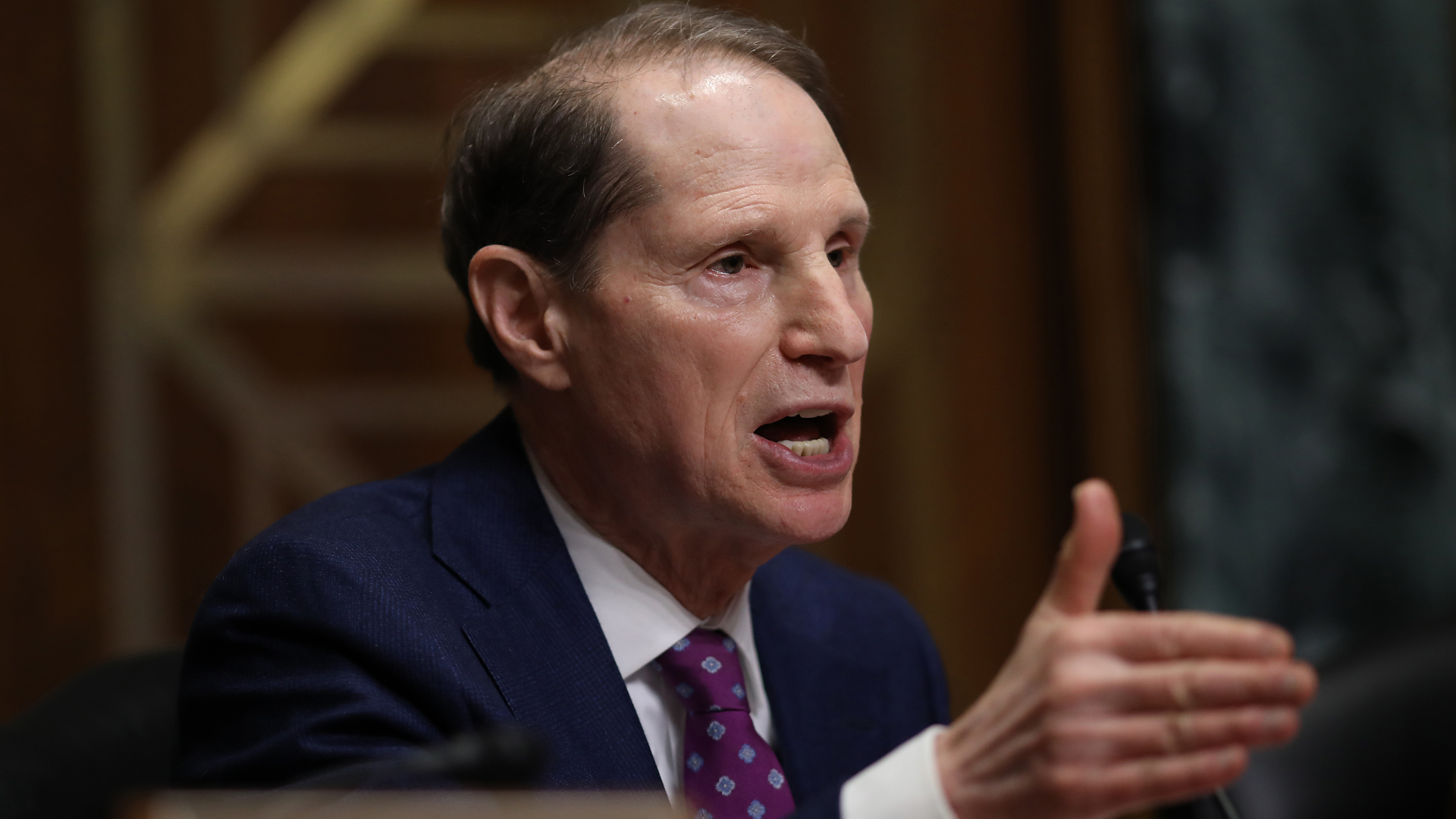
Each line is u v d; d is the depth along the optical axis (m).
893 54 7.26
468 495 2.82
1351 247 6.62
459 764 1.53
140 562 6.88
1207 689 1.57
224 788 2.33
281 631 2.47
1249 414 6.61
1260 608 6.60
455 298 7.24
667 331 2.57
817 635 3.23
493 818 1.31
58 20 6.84
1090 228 6.89
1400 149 6.61
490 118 2.82
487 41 7.25
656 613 2.78
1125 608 6.43
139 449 6.92
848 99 7.25
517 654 2.58
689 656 2.77
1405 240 6.60
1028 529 7.28
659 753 2.73
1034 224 7.28
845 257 2.79
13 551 6.66
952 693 7.20
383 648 2.42
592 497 2.78
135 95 6.97
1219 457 6.61
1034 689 1.64
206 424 7.03
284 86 7.13
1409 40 6.62
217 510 7.02
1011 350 7.28
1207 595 6.58
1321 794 3.84
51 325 6.79
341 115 7.18
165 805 1.29
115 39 6.93
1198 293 6.63
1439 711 3.99
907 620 3.44
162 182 7.01
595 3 7.26
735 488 2.60
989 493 7.28
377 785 2.15
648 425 2.62
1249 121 6.62
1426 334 6.60
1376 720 3.96
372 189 7.20
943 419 7.27
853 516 7.30
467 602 2.62
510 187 2.75
